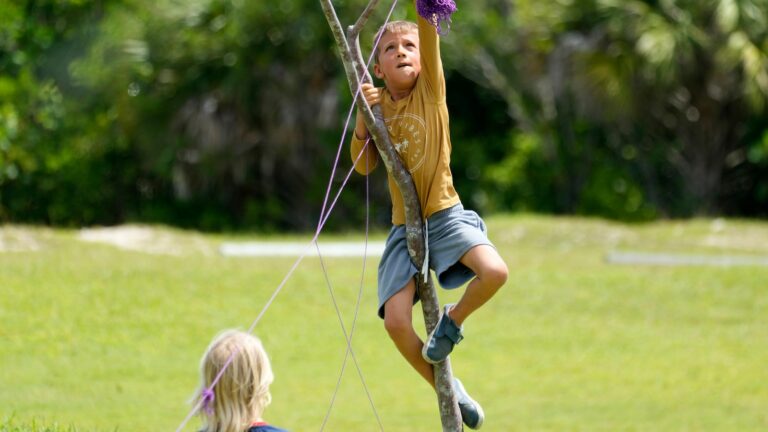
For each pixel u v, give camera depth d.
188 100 73.62
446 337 17.83
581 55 75.94
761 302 49.75
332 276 51.44
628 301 49.59
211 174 73.81
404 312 18.17
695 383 38.16
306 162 75.19
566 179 78.88
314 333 43.16
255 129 74.44
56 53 75.25
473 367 39.88
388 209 75.69
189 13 73.69
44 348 38.69
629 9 75.50
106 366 37.38
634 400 35.81
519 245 63.44
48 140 70.75
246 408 14.56
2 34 71.50
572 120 79.00
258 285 48.84
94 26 76.25
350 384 37.03
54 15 76.19
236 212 76.12
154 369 37.41
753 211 81.38
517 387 37.25
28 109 69.38
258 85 73.56
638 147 79.94
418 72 18.34
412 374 38.62
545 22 77.94
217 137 73.38
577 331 45.22
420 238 18.12
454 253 17.92
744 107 76.81
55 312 42.41
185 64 73.31
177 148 73.38
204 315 44.09
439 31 17.73
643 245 64.12
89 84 73.44
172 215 74.50
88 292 45.19
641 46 73.12
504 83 78.88
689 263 57.84
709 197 79.69
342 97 73.19
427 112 18.03
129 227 60.81
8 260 49.47
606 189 76.62
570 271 54.53
